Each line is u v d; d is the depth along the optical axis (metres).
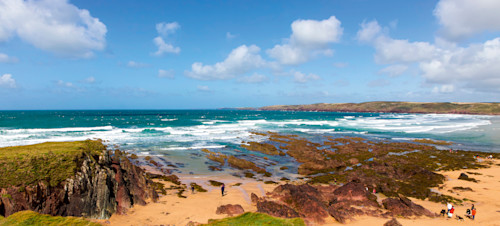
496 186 26.03
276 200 20.92
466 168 33.97
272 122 108.44
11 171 13.61
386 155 41.47
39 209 13.22
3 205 12.38
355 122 112.12
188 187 25.52
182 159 38.16
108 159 19.17
